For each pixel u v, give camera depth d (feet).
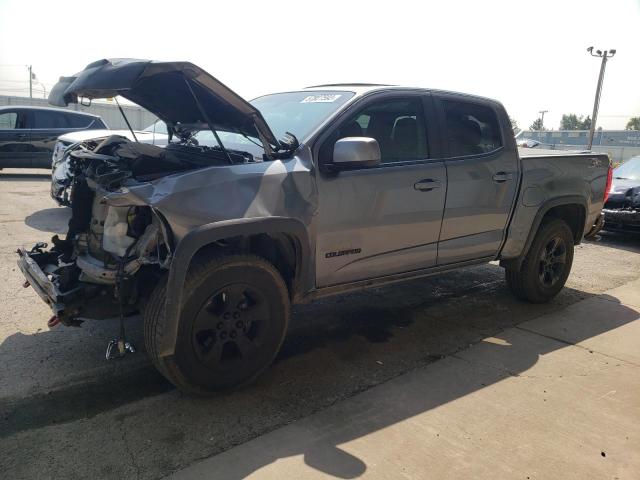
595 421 10.24
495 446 9.29
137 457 8.70
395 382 11.59
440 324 15.23
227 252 10.14
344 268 11.96
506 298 17.84
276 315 10.91
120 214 10.20
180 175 9.71
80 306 10.46
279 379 11.56
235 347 10.73
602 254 25.66
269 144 11.03
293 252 11.18
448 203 13.56
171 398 10.57
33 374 11.27
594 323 15.70
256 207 10.08
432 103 13.75
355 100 12.23
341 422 9.91
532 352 13.46
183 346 9.76
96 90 10.01
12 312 14.47
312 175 11.06
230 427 9.64
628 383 11.88
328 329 14.57
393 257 12.81
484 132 14.76
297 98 13.69
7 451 8.75
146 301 10.75
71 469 8.35
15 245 21.08
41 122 42.68
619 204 28.76
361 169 11.85
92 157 11.50
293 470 8.46
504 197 14.96
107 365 11.77
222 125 12.07
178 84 10.62
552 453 9.14
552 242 16.98
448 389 11.34
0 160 41.29
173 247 9.37
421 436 9.53
